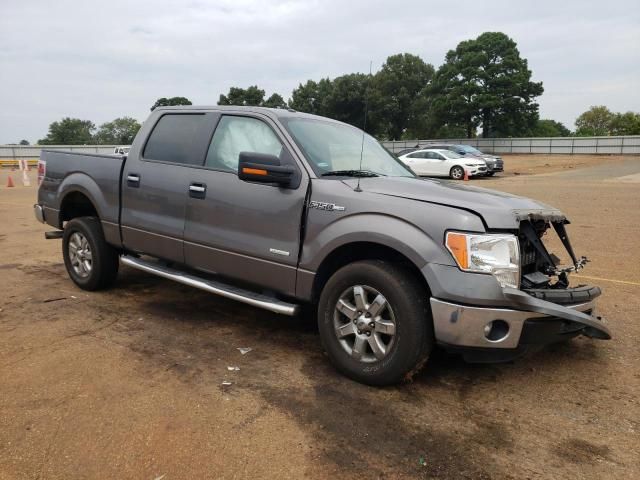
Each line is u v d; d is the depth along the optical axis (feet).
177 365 12.18
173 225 14.85
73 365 12.03
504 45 183.21
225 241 13.55
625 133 269.23
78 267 18.39
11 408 10.09
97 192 17.13
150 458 8.61
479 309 10.08
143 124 16.63
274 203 12.64
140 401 10.43
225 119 14.62
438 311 10.30
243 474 8.25
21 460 8.51
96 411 10.02
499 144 157.79
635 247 25.62
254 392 10.93
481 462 8.70
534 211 11.63
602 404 10.75
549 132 304.50
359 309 11.30
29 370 11.74
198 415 9.94
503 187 60.85
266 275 12.92
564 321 10.75
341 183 12.00
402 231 10.70
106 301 17.07
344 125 15.98
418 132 198.59
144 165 15.84
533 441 9.36
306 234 12.10
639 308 16.61
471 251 10.16
